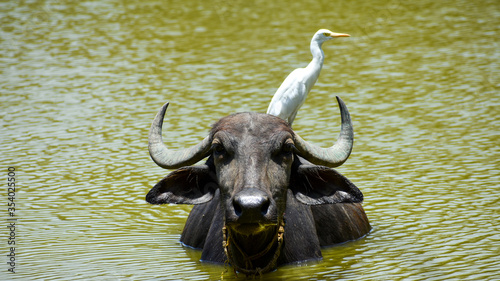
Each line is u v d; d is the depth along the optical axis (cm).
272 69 3825
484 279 1416
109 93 3447
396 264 1529
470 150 2414
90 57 4294
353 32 4819
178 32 4947
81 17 5544
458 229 1744
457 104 3059
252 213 1243
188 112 3033
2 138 2716
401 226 1797
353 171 2248
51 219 1895
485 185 2061
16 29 5131
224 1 6044
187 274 1498
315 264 1542
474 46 4259
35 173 2295
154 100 3291
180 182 1505
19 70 3984
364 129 2738
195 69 3912
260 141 1382
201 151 1480
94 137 2717
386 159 2358
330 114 2969
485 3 5653
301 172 1480
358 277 1452
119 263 1575
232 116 1461
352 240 1727
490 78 3500
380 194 2039
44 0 6250
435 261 1538
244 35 4784
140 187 2167
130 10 5794
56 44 4659
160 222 1908
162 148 1557
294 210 1599
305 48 4322
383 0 5909
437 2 5772
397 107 3050
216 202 1692
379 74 3700
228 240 1450
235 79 3634
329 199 1477
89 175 2277
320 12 5506
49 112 3111
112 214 1947
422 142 2536
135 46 4569
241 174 1336
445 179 2134
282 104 2114
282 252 1527
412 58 4041
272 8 5744
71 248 1680
